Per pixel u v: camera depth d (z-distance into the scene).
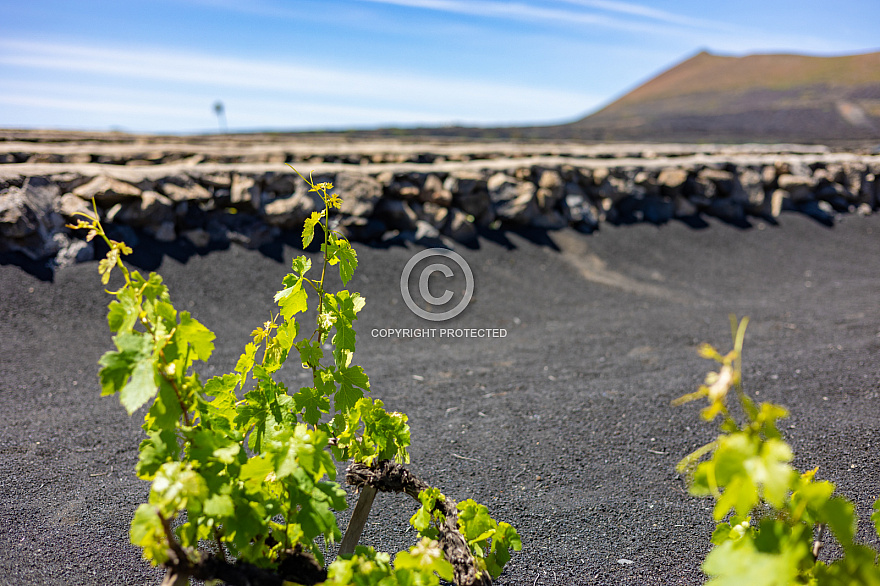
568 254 7.64
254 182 6.58
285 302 1.79
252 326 5.27
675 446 3.30
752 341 5.07
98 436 3.35
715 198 9.13
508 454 3.22
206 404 1.45
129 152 7.31
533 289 6.70
